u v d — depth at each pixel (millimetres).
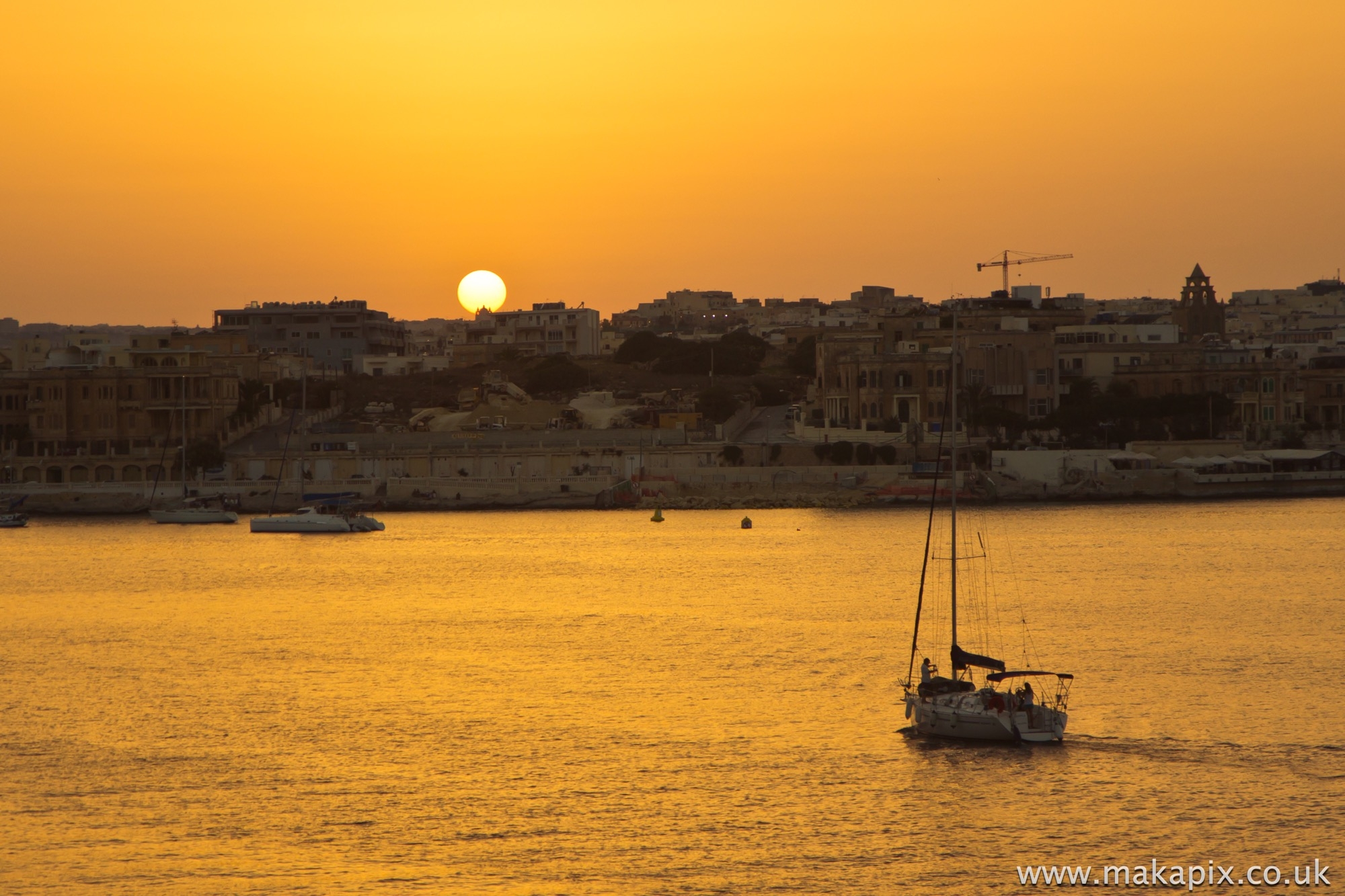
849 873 82438
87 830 89438
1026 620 155500
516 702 120188
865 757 102000
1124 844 86188
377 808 93062
